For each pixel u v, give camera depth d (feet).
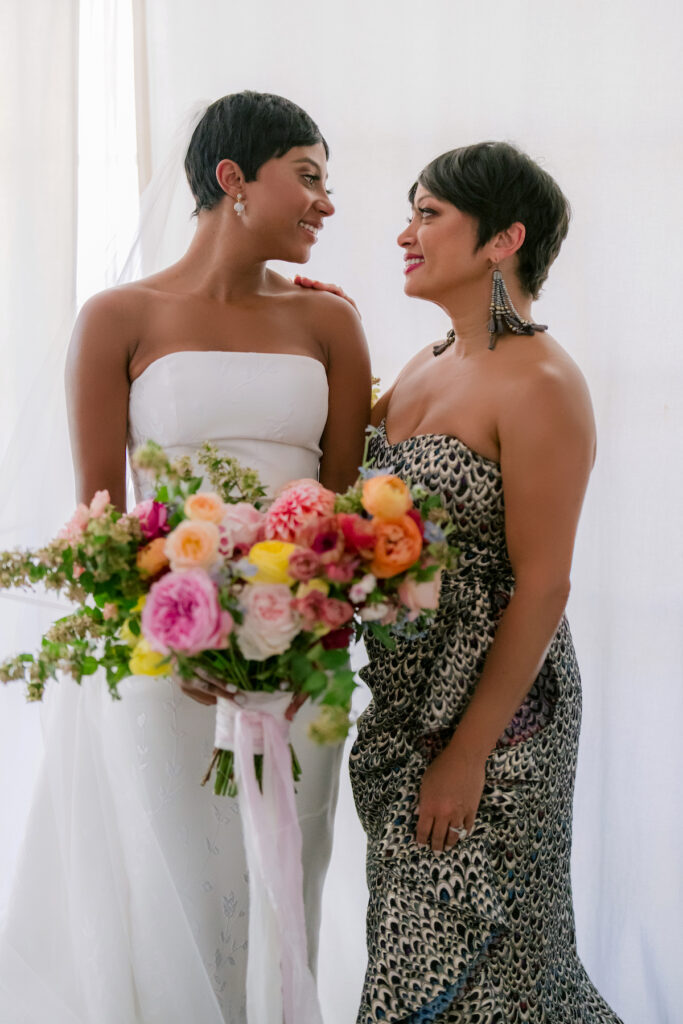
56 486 6.77
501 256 6.18
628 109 7.88
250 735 5.24
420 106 8.10
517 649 5.79
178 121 6.94
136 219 8.11
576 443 5.83
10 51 7.95
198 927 6.29
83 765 6.06
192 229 7.16
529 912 6.18
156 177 6.85
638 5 7.80
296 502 5.03
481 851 5.94
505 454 5.88
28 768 7.36
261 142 6.33
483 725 5.82
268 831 5.29
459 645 6.09
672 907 8.27
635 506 8.09
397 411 6.68
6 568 5.16
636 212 7.93
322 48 8.09
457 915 5.87
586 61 7.90
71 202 8.05
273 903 5.28
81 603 5.37
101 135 8.12
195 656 5.09
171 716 6.14
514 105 8.01
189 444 6.42
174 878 6.19
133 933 6.06
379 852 6.08
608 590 8.18
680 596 8.10
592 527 8.18
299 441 6.68
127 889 6.07
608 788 8.27
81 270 8.17
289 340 6.78
